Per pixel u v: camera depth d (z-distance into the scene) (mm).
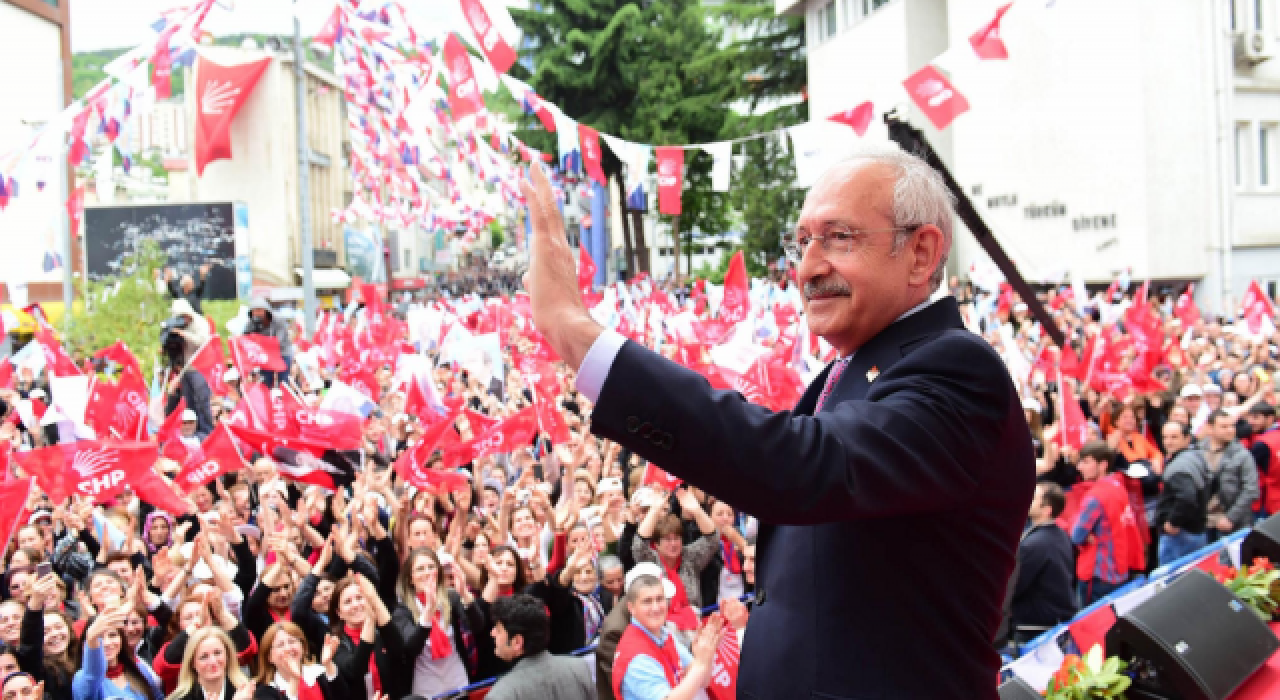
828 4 36500
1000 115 29828
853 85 34281
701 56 41094
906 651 1551
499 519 7543
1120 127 26234
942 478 1447
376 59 15664
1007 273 7133
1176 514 8680
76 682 5539
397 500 8273
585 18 41062
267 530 7828
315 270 43812
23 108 26500
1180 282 26297
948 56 8422
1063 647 4426
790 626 1646
